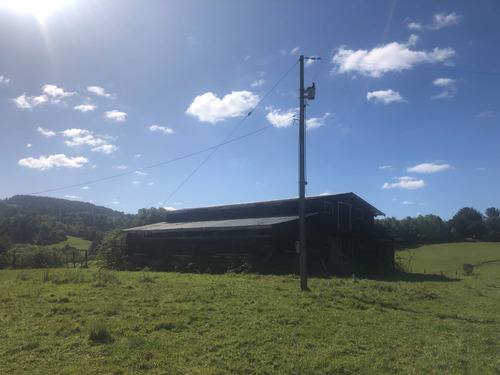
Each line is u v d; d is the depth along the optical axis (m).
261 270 23.27
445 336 8.86
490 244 76.56
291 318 9.70
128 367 6.42
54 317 9.58
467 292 16.72
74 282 16.75
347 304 11.98
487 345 8.13
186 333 8.36
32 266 35.59
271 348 7.54
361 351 7.58
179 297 12.13
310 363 6.81
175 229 29.77
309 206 27.58
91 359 6.73
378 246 32.56
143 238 33.22
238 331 8.55
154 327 8.66
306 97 16.33
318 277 21.64
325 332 8.71
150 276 19.80
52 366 6.40
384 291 15.34
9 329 8.48
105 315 9.80
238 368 6.49
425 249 74.44
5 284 16.41
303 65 16.64
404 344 8.12
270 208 30.00
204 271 25.23
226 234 26.95
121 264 31.55
